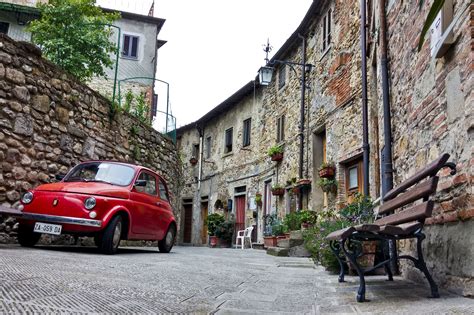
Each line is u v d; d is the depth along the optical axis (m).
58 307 2.09
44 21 10.07
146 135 10.73
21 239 5.93
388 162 5.53
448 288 3.20
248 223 17.06
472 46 2.89
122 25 18.95
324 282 4.32
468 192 2.88
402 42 4.96
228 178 19.23
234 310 2.57
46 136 6.86
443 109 3.46
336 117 10.41
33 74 6.61
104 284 2.99
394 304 2.81
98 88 17.27
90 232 5.66
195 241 21.73
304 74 12.87
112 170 6.70
